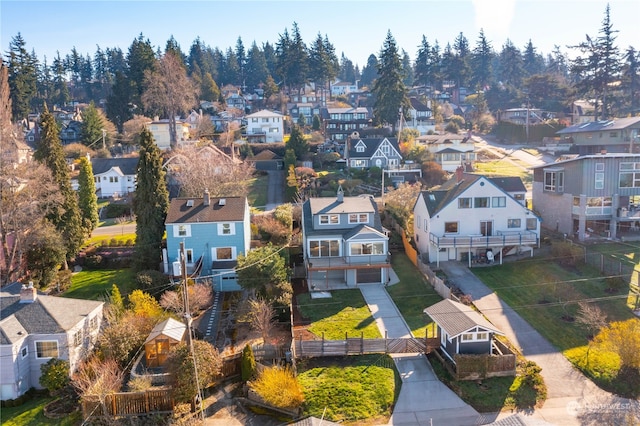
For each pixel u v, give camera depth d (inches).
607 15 3703.3
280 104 5625.0
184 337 1251.2
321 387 1126.4
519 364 1169.4
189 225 1809.8
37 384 1213.7
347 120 4645.7
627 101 4065.0
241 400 1121.4
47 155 1856.5
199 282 1756.9
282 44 5900.6
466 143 3553.2
